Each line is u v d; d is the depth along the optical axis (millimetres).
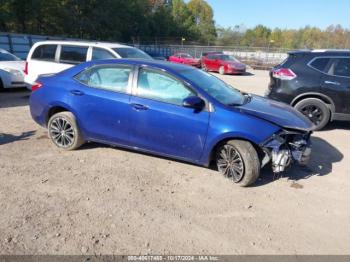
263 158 4086
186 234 3098
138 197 3742
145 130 4418
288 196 3945
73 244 2867
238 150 3992
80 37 46594
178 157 4406
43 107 5121
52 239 2920
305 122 4230
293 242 3059
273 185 4215
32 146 5238
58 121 5031
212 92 4316
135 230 3117
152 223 3244
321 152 5590
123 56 7887
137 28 62500
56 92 4980
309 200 3873
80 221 3215
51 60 8461
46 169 4387
